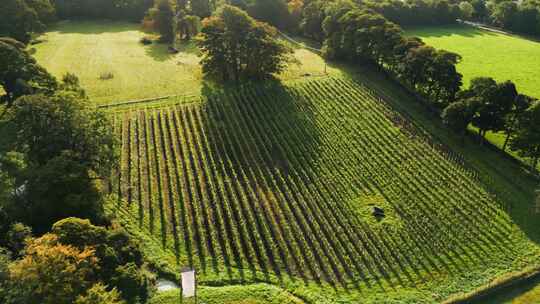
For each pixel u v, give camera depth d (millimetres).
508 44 119812
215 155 59656
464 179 57188
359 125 69250
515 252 45500
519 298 40031
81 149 46938
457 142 65750
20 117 45750
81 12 127875
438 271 42812
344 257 43812
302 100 76062
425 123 70625
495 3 149625
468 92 64688
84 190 42375
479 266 43562
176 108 71125
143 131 64000
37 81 61281
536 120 54969
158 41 107250
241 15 81062
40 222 40594
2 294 28578
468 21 151875
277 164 58844
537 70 98125
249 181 54938
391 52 84125
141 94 75375
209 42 80062
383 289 40500
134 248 38375
